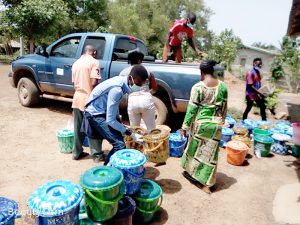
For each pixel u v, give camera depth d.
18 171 4.26
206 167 3.88
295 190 4.16
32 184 3.90
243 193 4.05
